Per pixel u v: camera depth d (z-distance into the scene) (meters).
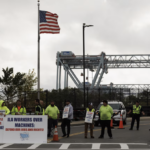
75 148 12.51
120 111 26.36
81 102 36.91
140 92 42.09
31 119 14.30
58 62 74.19
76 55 75.00
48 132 17.12
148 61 70.62
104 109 16.58
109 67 73.06
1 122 14.35
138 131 20.81
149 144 13.77
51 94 36.66
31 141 14.25
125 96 41.78
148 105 42.28
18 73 35.41
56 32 27.12
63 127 17.27
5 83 34.62
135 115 22.02
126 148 12.45
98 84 72.25
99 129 22.69
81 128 24.05
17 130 14.33
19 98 34.91
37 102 16.62
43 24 26.94
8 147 12.84
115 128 23.61
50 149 12.27
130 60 71.12
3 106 15.61
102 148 12.48
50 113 17.12
